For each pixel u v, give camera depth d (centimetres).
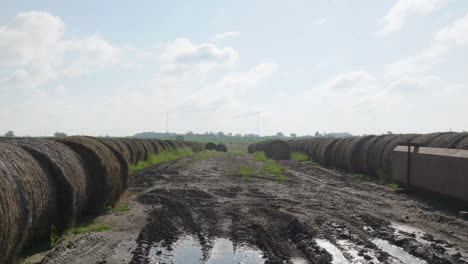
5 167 537
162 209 925
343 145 2073
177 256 571
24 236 551
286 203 1005
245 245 625
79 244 618
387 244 632
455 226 748
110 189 904
